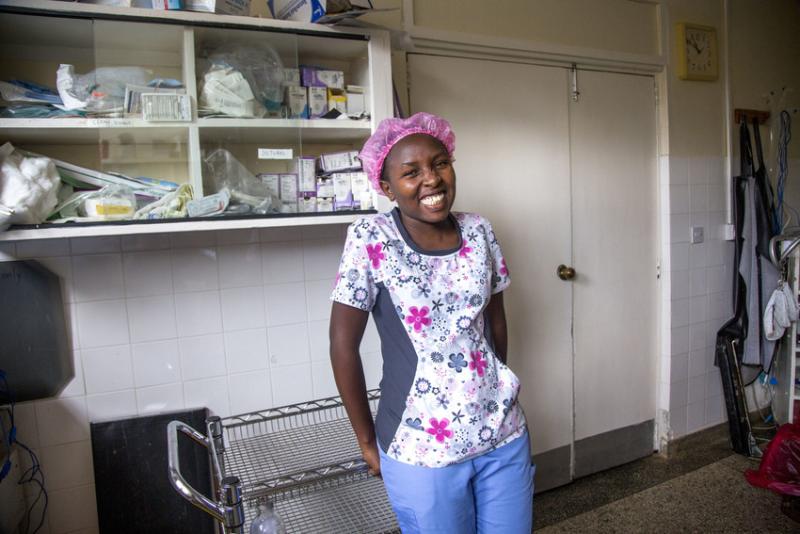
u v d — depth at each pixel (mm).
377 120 1676
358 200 1703
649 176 2746
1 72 1456
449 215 1278
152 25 1392
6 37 1424
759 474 2398
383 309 1188
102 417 1712
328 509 1593
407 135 1187
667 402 2812
